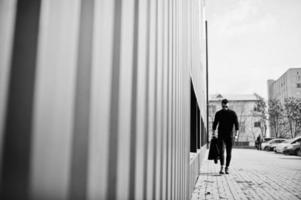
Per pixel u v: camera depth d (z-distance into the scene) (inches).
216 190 207.0
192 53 219.5
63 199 23.5
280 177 289.9
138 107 46.7
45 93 22.4
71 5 25.9
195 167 233.0
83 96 27.2
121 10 38.0
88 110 27.9
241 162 510.3
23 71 21.0
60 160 23.4
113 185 34.2
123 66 38.7
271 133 2169.0
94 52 29.5
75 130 25.7
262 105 2103.8
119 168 36.5
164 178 73.2
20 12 21.2
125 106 39.4
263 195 190.9
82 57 27.3
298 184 241.3
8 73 20.1
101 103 31.0
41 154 21.6
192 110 303.3
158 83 65.3
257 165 443.8
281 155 816.9
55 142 22.9
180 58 120.0
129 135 41.2
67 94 24.7
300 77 2662.4
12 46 20.5
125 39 39.6
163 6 72.8
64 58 24.6
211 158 314.5
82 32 27.5
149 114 55.2
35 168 21.0
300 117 1787.6
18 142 20.2
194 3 254.4
